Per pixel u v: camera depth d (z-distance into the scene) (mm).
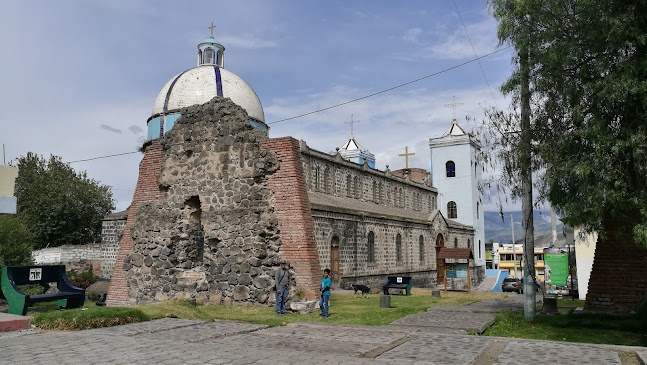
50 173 55250
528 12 12430
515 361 7434
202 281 17234
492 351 8352
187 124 18859
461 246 61781
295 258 16016
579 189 11664
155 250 18359
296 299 15500
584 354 7957
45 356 7426
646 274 13898
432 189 66312
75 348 8055
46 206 53375
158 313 12023
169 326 10523
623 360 7699
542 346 8695
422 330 10891
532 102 13109
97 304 22281
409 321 12531
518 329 12555
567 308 18375
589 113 11672
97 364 6930
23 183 54531
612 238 14492
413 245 48625
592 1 11289
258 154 17203
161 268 18094
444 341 9227
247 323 11953
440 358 7637
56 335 9359
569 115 12156
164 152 19281
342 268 35312
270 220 16500
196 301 17031
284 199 16609
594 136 11055
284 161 16875
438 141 70125
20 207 52656
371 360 7344
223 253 17047
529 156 13055
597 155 11031
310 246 16156
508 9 13328
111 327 10477
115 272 19203
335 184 44469
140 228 18953
